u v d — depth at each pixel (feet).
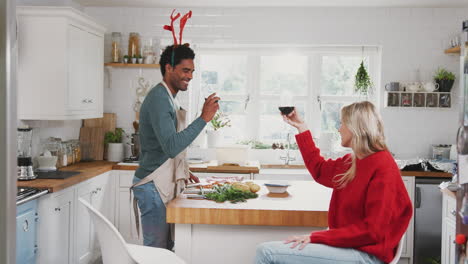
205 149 17.12
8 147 2.71
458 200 7.60
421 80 16.48
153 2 16.06
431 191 14.32
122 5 16.58
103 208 14.76
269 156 17.25
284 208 8.25
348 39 16.56
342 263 6.63
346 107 7.32
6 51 2.68
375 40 16.51
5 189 2.70
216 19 16.74
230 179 11.00
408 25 16.42
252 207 8.30
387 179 6.72
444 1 15.43
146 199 9.44
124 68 17.08
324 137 16.84
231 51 17.67
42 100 12.69
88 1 15.98
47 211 11.10
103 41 15.66
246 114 17.98
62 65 12.65
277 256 6.80
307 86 17.76
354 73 17.58
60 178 12.14
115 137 16.47
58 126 14.52
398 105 16.19
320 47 17.38
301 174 15.53
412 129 16.62
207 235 8.59
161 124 8.83
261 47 17.56
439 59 16.39
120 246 6.90
